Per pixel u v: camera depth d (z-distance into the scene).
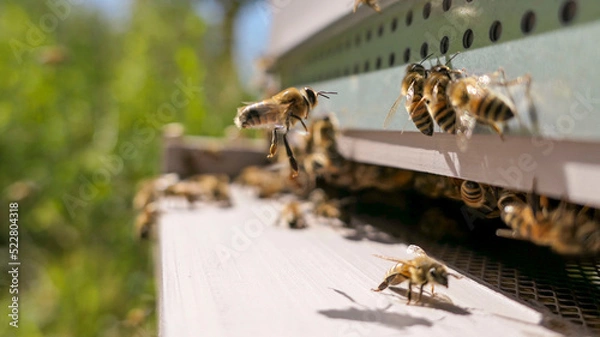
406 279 0.08
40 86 0.35
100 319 0.27
